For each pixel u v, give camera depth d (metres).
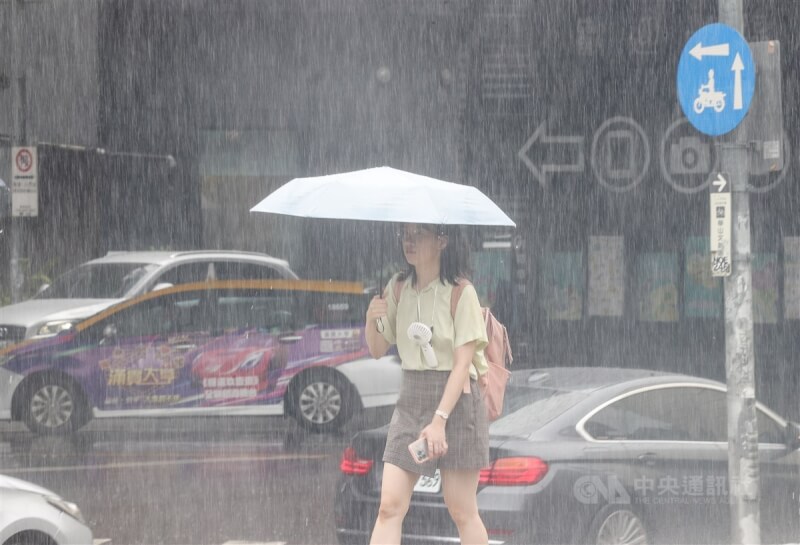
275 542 12.99
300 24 36.03
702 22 35.28
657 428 11.35
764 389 28.16
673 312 35.12
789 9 34.59
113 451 19.09
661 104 35.62
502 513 10.26
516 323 33.47
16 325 20.28
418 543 10.41
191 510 14.68
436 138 36.25
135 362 20.38
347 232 34.03
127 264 21.58
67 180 33.62
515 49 36.09
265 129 36.28
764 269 34.28
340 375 20.97
